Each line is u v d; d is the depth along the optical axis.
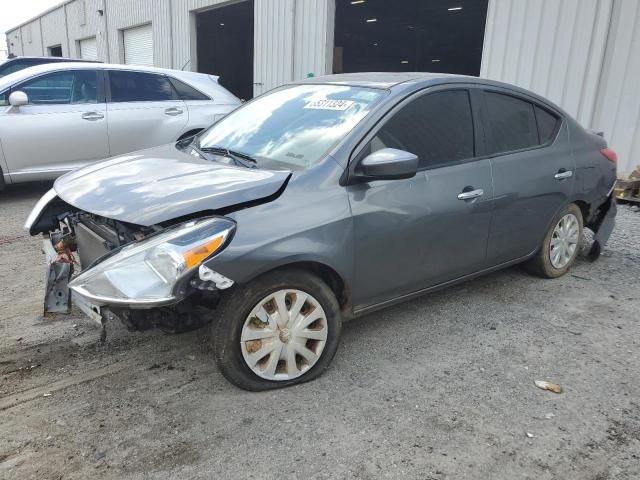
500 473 2.35
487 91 3.91
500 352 3.40
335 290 3.18
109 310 2.73
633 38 7.05
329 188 2.99
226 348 2.75
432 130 3.50
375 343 3.49
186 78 8.09
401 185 3.25
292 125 3.51
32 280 4.50
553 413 2.78
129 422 2.66
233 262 2.59
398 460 2.42
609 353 3.42
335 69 18.34
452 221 3.51
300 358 3.01
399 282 3.37
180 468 2.35
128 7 20.17
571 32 7.64
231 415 2.72
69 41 27.53
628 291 4.43
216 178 2.98
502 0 8.41
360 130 3.17
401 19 28.00
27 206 7.06
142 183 3.04
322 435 2.58
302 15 11.91
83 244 3.30
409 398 2.89
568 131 4.48
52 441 2.51
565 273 4.77
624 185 6.98
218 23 26.27
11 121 6.70
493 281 4.58
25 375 3.07
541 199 4.16
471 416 2.74
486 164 3.73
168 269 2.50
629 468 2.40
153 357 3.28
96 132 7.20
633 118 7.18
